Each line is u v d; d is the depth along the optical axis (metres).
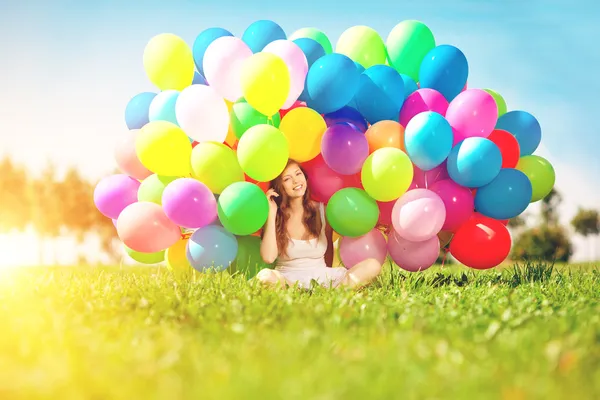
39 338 2.59
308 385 1.93
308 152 4.50
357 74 4.53
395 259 4.76
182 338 2.60
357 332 2.79
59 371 2.09
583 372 2.16
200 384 1.96
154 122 4.54
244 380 1.96
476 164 4.43
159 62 4.80
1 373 2.12
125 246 5.20
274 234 4.65
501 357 2.33
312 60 4.86
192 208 4.33
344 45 5.23
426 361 2.24
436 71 4.82
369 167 4.34
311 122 4.46
